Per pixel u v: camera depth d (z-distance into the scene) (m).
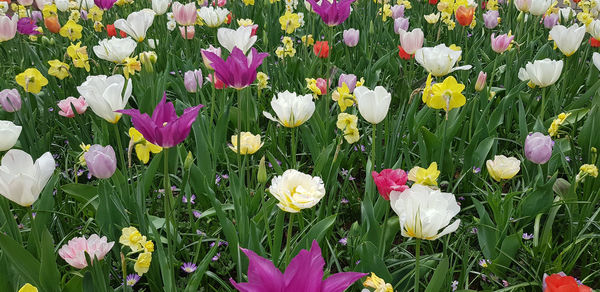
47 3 6.23
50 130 3.40
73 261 1.85
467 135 3.66
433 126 3.85
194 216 2.92
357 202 3.04
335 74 4.66
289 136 3.77
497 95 4.39
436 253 2.51
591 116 3.15
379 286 1.70
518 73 3.93
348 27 5.90
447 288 2.12
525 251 2.59
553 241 2.80
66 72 3.66
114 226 2.34
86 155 2.20
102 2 5.25
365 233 2.35
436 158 3.09
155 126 1.60
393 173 1.88
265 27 5.41
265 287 1.18
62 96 4.04
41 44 4.97
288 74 4.53
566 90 4.36
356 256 2.37
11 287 1.97
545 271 2.45
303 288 1.17
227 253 2.63
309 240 2.18
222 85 3.26
